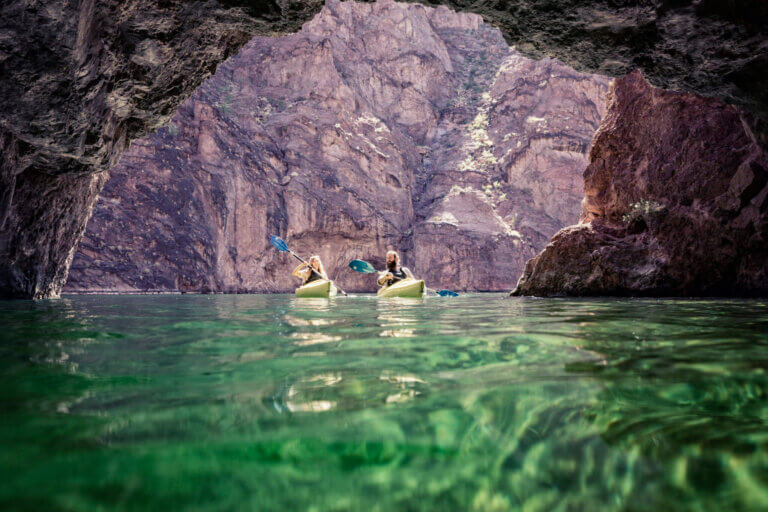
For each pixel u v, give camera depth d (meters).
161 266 19.08
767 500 0.70
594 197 10.71
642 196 9.56
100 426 0.94
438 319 3.31
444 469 0.78
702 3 4.70
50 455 0.80
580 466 0.80
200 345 1.96
